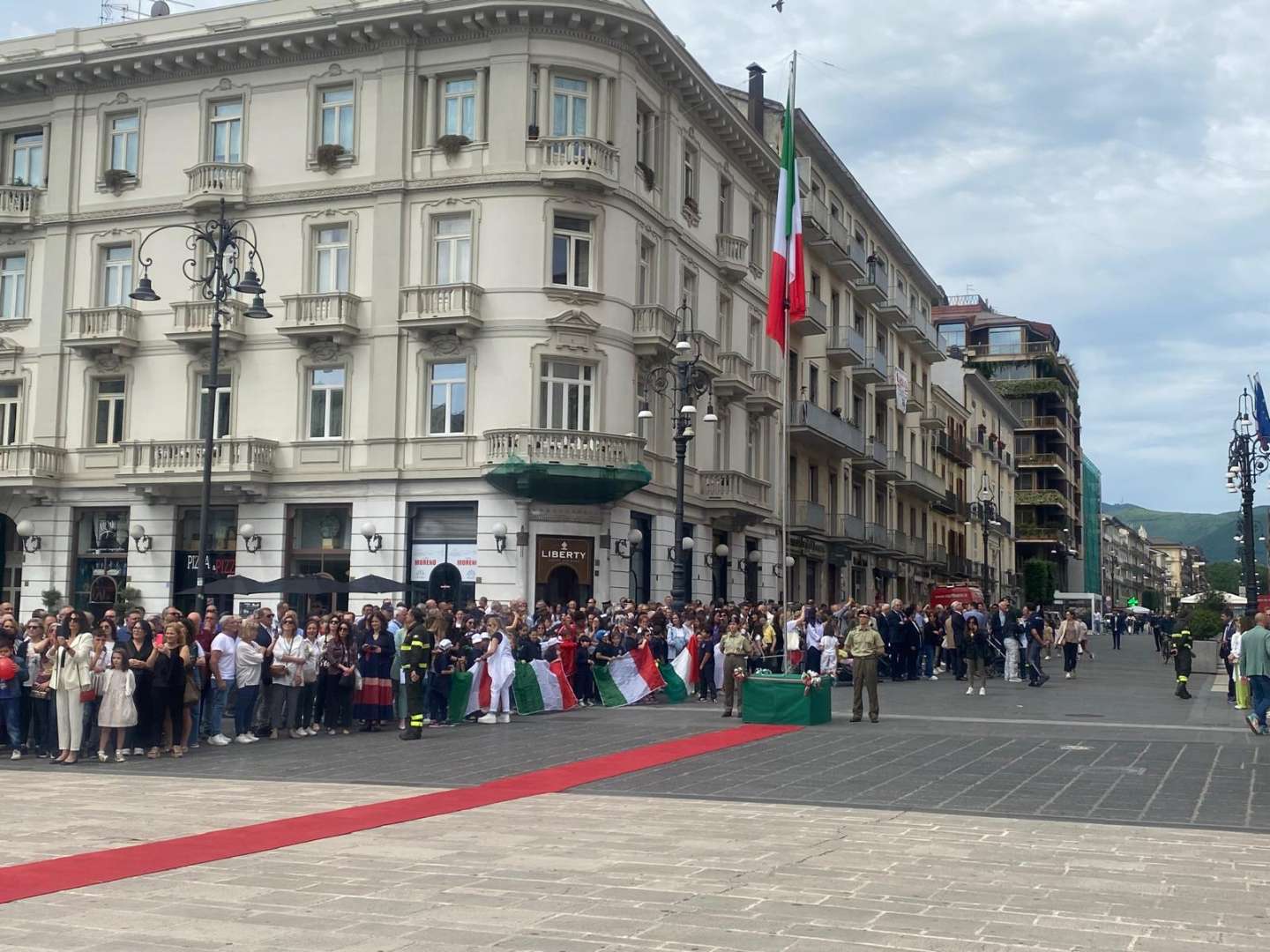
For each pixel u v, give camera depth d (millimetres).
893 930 6988
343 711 19719
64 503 34250
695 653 26016
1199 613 37500
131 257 34469
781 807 11680
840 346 49656
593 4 31375
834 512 49906
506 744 17516
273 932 6977
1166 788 12727
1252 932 6992
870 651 20109
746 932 6941
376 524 31375
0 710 16766
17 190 35219
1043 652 43375
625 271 32688
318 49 32844
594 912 7418
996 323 104688
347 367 32188
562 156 31391
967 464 74938
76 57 34344
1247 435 37438
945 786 12953
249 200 33156
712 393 37812
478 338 31266
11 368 35344
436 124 32219
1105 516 162375
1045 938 6828
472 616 24250
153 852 9461
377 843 9859
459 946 6648
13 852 9484
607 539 31469
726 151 39688
